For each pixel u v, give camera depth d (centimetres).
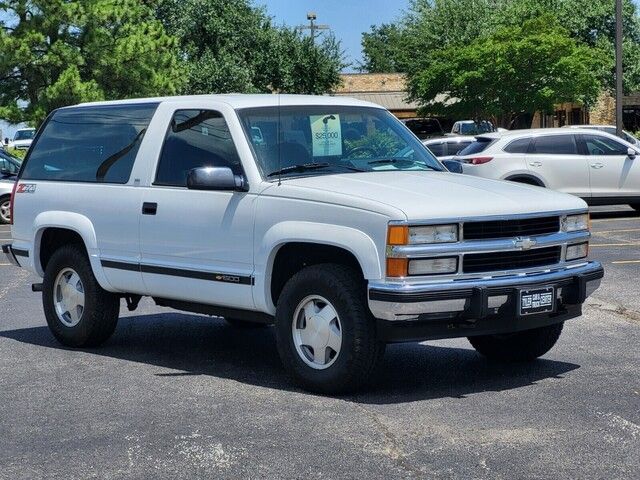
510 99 3844
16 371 819
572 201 759
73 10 3444
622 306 1078
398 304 660
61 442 619
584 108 5128
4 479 554
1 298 1242
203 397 718
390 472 549
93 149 898
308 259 752
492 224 698
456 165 859
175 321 1053
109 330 900
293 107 798
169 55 3744
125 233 841
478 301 676
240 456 582
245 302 757
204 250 779
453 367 808
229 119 781
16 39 3356
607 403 682
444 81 4041
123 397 724
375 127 828
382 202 679
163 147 830
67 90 3381
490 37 3944
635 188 2080
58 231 930
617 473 542
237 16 4834
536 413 659
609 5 4825
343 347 693
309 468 559
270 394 723
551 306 715
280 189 731
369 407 680
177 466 568
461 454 577
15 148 4491
